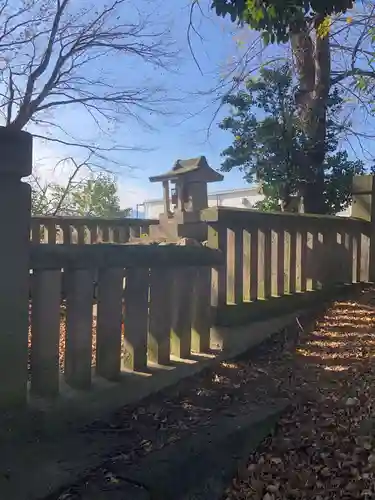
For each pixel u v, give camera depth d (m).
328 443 2.98
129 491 2.12
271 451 2.92
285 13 3.87
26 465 2.23
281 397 3.40
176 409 3.05
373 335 4.67
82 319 2.80
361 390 3.59
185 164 8.84
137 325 3.22
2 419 2.37
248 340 4.29
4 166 2.35
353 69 7.88
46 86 10.36
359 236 6.02
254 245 4.62
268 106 8.86
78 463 2.29
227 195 22.95
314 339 4.59
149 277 3.35
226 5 3.88
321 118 8.34
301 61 8.28
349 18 6.85
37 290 2.58
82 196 15.91
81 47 10.46
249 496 2.58
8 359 2.40
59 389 2.72
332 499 2.56
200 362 3.66
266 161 8.88
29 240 2.49
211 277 4.14
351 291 5.79
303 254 5.26
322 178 8.62
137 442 2.57
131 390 3.03
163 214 8.45
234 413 3.06
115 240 8.04
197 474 2.46
